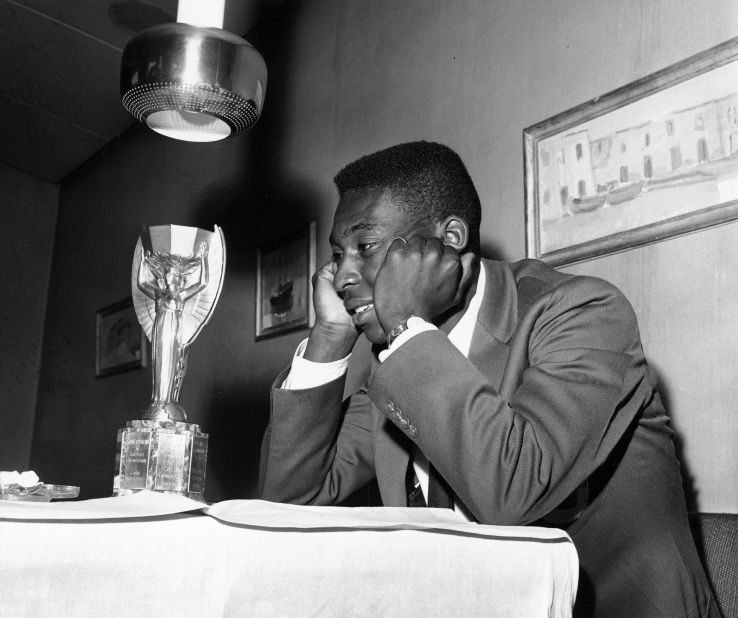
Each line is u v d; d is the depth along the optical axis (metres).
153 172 5.89
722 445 2.11
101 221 6.62
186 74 1.50
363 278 1.45
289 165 4.36
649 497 1.33
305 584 0.76
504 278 1.52
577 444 1.15
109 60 5.62
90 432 6.20
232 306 4.61
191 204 5.28
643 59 2.54
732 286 2.16
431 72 3.45
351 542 0.79
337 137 4.01
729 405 2.11
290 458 1.54
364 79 3.88
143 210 5.95
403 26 3.68
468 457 1.09
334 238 1.49
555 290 1.37
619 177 2.51
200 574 0.72
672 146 2.37
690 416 2.20
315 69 4.28
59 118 6.53
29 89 6.29
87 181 7.01
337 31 4.16
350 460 1.68
